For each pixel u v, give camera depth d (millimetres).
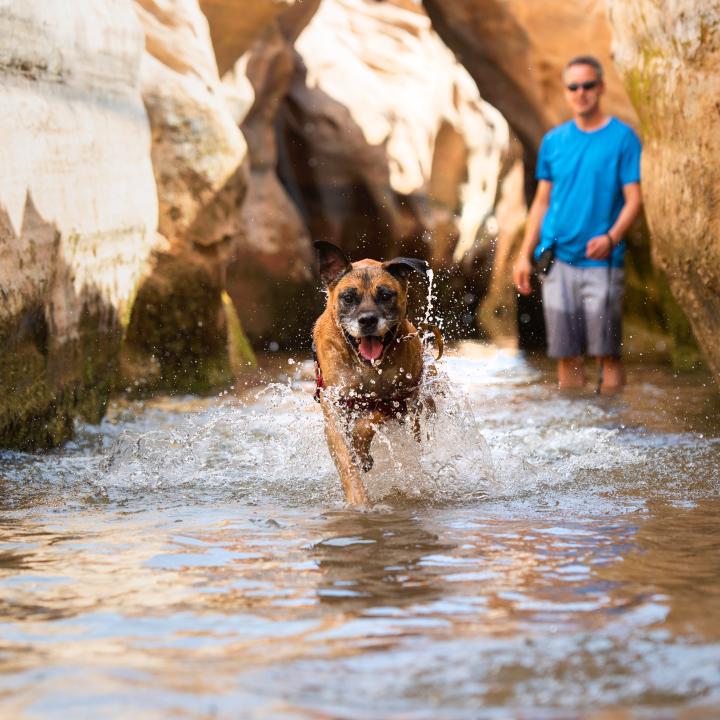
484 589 2912
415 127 14172
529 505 4230
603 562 3221
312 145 13758
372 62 14617
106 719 1980
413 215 14109
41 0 5863
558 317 8055
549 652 2346
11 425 5523
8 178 5387
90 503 4328
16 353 5555
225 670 2260
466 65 12383
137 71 7418
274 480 4816
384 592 2896
